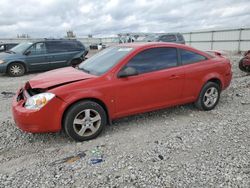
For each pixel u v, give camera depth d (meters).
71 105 3.98
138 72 4.49
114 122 4.93
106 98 4.18
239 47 32.19
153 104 4.73
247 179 3.00
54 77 4.36
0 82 10.17
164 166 3.32
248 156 3.53
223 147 3.81
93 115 4.18
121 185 2.94
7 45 17.97
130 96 4.41
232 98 6.54
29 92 4.18
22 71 12.00
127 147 3.90
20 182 3.04
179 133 4.36
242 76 10.05
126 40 27.30
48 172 3.25
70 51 13.16
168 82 4.77
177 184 2.94
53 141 4.18
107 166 3.36
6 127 4.78
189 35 39.53
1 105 6.45
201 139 4.10
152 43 4.82
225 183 2.94
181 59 5.04
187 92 5.12
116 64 4.36
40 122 3.83
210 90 5.47
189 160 3.46
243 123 4.76
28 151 3.87
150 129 4.58
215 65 5.45
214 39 35.50
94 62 4.95
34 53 12.20
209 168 3.25
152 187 2.90
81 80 4.11
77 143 4.09
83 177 3.12
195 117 5.17
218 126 4.63
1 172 3.29
